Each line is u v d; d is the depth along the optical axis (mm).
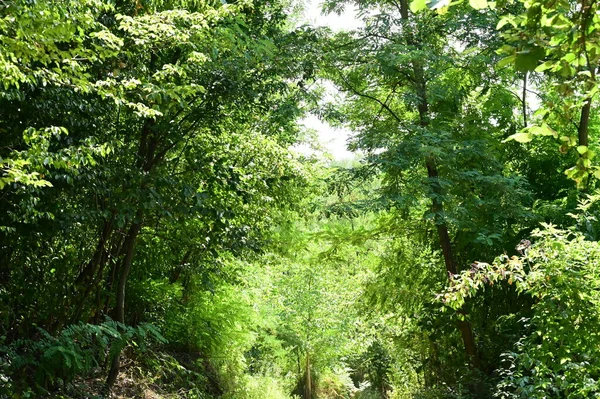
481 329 11070
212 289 10273
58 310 7590
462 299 6066
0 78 4457
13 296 7051
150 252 9750
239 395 11383
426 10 11008
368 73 11328
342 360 21562
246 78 8555
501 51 2141
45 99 5977
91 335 7617
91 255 8164
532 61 2066
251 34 9031
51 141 6195
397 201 10289
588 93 2248
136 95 6609
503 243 10508
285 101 10047
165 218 8484
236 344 12250
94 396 7504
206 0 7746
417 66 10727
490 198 10281
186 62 7574
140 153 8086
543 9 2111
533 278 5629
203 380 10711
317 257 12695
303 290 17766
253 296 13867
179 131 8203
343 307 16922
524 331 9031
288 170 9883
